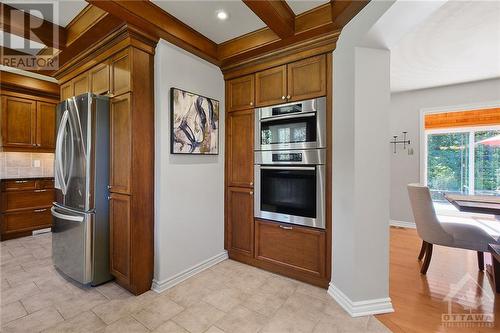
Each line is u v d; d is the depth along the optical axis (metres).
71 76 2.82
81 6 2.02
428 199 2.45
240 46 2.49
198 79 2.56
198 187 2.57
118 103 2.17
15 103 3.67
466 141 4.42
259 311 1.91
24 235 3.73
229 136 2.87
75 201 2.28
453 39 2.58
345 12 1.81
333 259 2.14
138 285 2.11
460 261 2.86
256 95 2.64
